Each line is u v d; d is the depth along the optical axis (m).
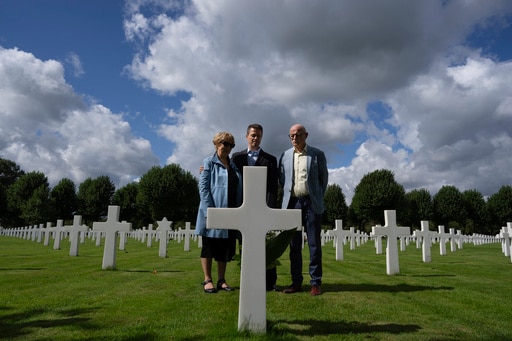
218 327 3.01
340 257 10.48
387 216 6.87
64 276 5.92
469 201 50.91
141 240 24.33
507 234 13.01
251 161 4.98
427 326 3.22
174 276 5.97
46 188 47.75
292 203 4.89
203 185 4.78
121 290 4.68
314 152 4.97
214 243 4.75
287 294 4.55
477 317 3.53
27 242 19.52
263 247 2.96
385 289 4.95
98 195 50.69
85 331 2.95
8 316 3.39
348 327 3.15
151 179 42.84
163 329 3.00
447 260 10.80
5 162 66.25
